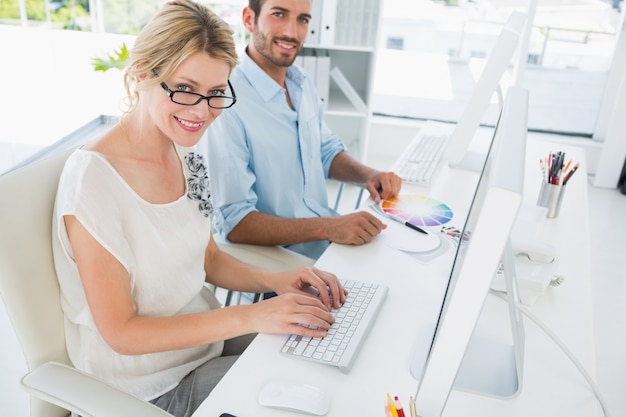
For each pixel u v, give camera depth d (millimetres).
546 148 2303
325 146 2102
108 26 4375
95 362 1188
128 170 1181
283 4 1725
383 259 1455
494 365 1093
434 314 1241
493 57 1617
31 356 1141
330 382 1026
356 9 3254
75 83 4375
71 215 1087
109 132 1188
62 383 927
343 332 1144
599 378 2174
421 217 1679
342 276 1367
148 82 1092
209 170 1719
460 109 4285
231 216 1709
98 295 1100
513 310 1009
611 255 3102
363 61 3789
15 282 1094
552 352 1154
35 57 4168
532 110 4207
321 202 2039
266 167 1808
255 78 1786
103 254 1097
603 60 4008
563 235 1633
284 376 1036
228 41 1128
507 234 700
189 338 1127
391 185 1808
